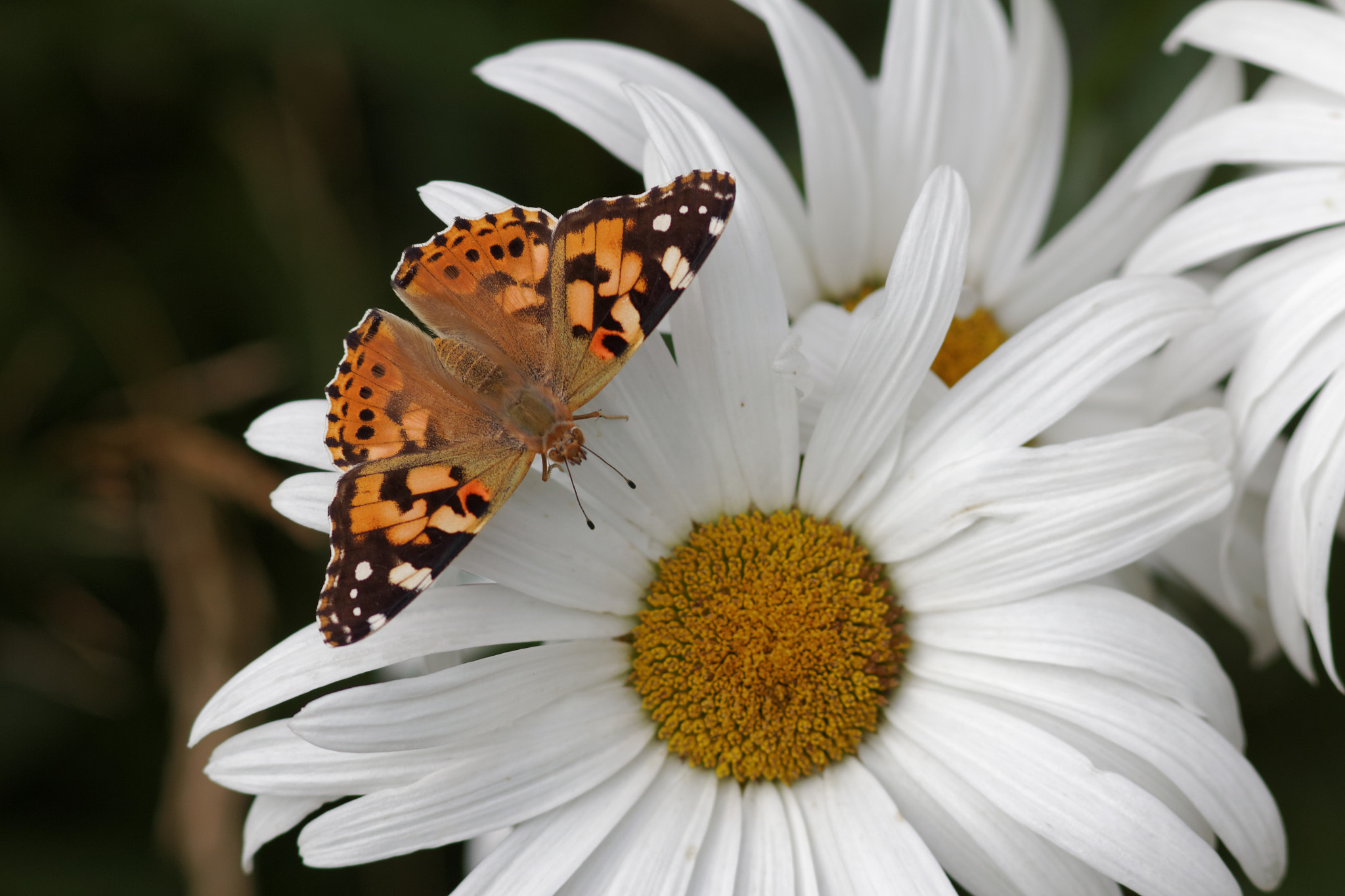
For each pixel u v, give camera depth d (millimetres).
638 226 443
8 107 511
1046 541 456
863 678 464
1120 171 489
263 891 502
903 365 456
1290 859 494
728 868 459
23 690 509
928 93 483
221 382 516
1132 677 453
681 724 465
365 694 447
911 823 461
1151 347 454
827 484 465
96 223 519
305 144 517
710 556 466
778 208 480
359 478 444
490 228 448
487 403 449
